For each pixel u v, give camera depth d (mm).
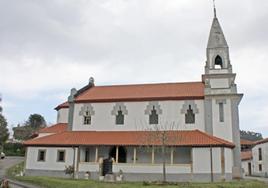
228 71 48031
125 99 50719
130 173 43812
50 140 48000
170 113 48625
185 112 48062
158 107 49219
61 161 46406
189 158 44719
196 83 54156
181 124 47812
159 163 44438
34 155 47469
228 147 43031
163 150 38812
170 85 54594
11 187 33219
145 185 31281
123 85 57375
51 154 46938
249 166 86812
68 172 45219
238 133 45531
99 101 51688
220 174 41281
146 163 44656
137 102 50312
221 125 46250
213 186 30688
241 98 48156
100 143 45594
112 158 45188
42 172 46562
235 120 46031
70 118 52312
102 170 45125
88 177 44375
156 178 42938
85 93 55531
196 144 42594
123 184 32531
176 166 42844
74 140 47406
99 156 47750
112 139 46719
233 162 44500
